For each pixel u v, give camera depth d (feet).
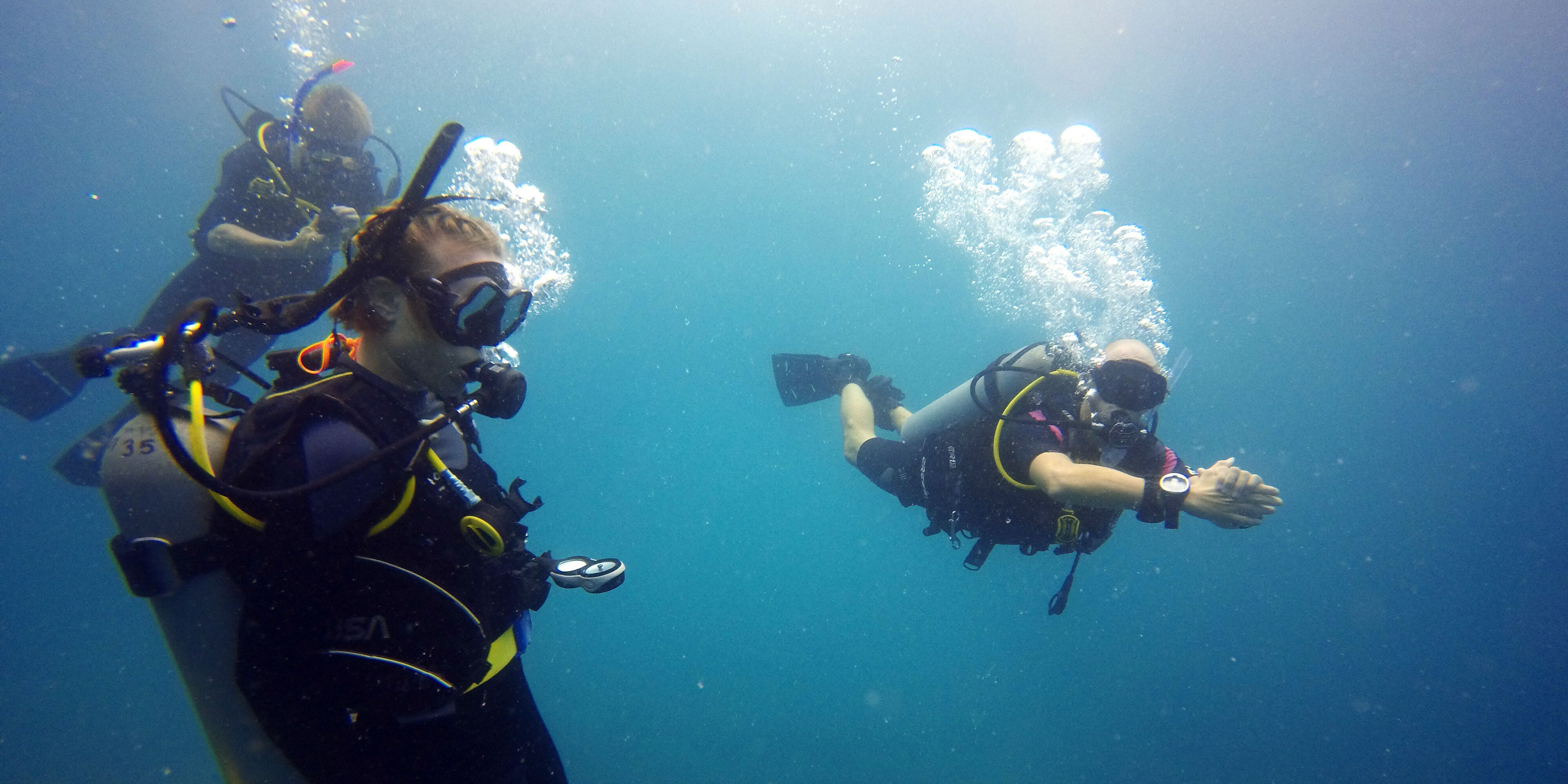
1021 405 11.59
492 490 5.86
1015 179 29.76
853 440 17.01
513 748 5.93
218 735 4.10
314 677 4.09
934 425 13.69
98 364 3.88
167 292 14.51
